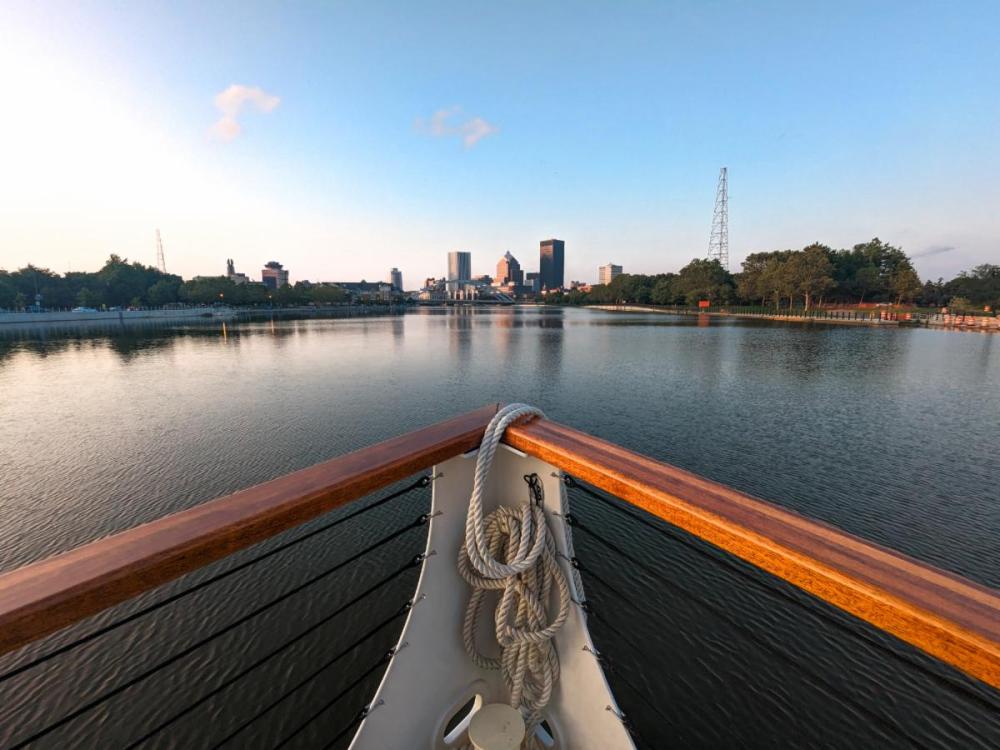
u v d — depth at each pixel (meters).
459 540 1.66
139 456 15.25
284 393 24.31
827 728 5.67
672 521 1.20
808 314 73.75
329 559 9.05
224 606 7.80
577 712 1.62
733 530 1.09
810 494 12.07
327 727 5.71
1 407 22.00
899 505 11.45
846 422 18.33
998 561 9.23
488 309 166.25
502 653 1.71
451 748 1.72
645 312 108.75
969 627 0.82
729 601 7.77
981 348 38.72
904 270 78.31
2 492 12.59
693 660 6.60
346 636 7.11
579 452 1.38
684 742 5.51
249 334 60.69
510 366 32.41
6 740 5.71
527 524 1.52
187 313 96.06
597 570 8.62
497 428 1.54
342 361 35.66
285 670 6.50
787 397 22.45
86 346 46.94
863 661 6.61
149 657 6.81
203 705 6.02
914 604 0.87
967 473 13.32
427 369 31.59
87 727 5.81
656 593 7.98
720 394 23.16
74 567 0.93
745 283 87.19
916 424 18.00
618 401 21.91
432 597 1.62
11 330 66.06
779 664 6.54
